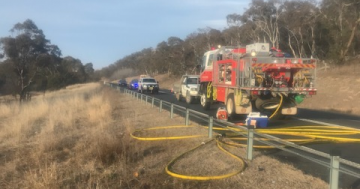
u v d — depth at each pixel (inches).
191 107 884.6
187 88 1026.7
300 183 250.8
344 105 1033.5
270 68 550.6
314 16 2176.4
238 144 369.1
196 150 358.6
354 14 1884.8
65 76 2741.1
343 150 360.5
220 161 313.3
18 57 1867.6
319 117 658.8
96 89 1860.2
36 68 1936.5
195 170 292.2
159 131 484.1
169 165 304.8
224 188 249.4
